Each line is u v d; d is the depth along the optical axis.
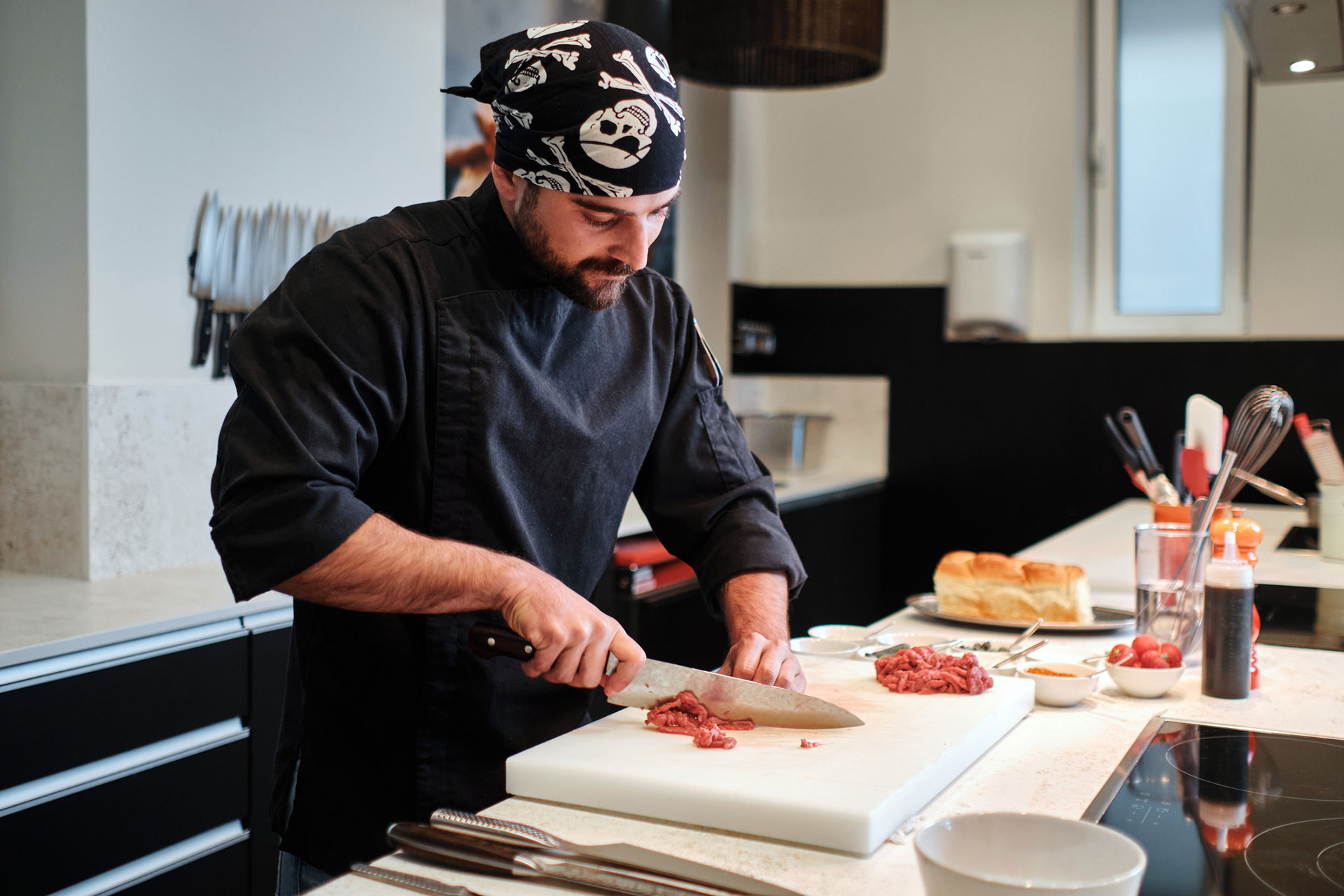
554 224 1.08
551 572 1.24
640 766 0.92
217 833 1.81
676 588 2.84
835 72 2.90
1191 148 3.91
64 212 2.03
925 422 4.11
